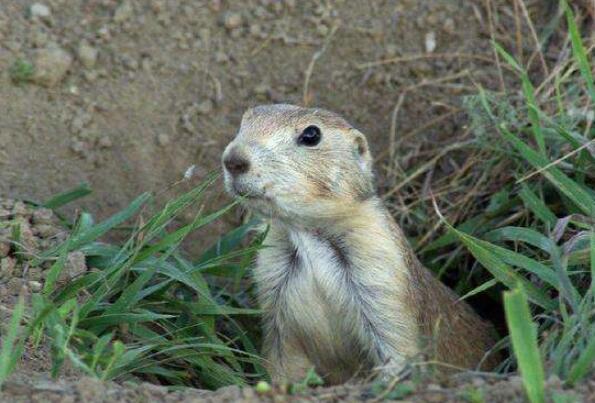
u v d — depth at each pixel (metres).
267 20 13.17
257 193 8.54
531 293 8.98
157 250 9.05
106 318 8.66
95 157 12.12
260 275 9.54
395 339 9.02
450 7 13.24
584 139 10.30
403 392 6.90
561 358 7.43
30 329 7.59
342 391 7.03
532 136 11.16
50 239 9.91
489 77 12.92
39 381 7.25
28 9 12.55
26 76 12.12
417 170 12.40
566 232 10.09
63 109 12.21
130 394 6.95
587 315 7.92
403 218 12.27
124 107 12.45
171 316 8.77
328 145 8.88
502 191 11.39
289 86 12.93
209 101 12.73
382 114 12.97
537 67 12.79
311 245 9.22
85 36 12.62
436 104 12.88
